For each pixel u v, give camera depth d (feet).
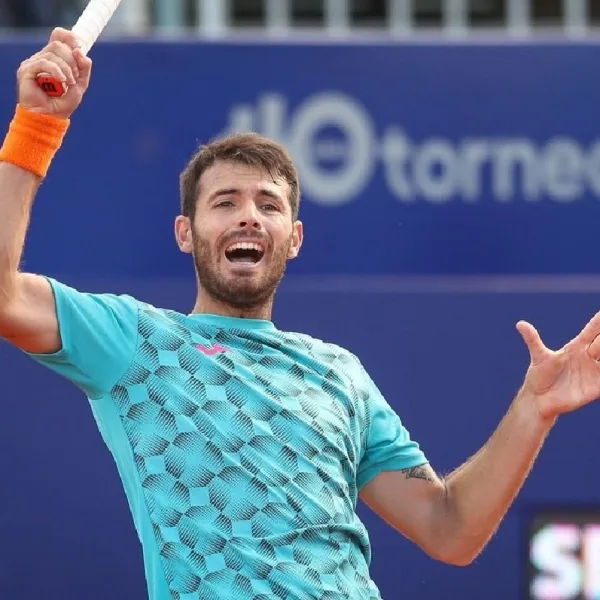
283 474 41.68
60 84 39.96
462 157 86.02
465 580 80.18
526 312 81.00
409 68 86.07
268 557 40.75
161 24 139.54
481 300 81.05
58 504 80.12
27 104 40.52
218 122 85.40
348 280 84.94
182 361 42.68
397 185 85.87
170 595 40.55
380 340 80.84
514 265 85.81
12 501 80.02
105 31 131.23
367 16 149.28
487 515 45.34
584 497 80.53
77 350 42.04
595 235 85.97
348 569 42.27
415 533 46.29
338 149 85.76
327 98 85.87
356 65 85.92
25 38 85.35
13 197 40.47
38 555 79.87
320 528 41.57
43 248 84.33
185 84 85.40
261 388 42.88
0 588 79.71
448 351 80.84
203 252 45.34
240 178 45.47
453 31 148.97
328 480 42.37
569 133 86.22
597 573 80.43
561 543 80.43
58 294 42.11
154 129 85.15
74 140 84.74
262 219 45.21
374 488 46.73
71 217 84.53
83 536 80.07
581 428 80.53
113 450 42.70
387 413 46.65
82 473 80.28
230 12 147.33
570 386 44.29
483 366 80.84
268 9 147.74
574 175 86.12
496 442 45.19
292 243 48.52
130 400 42.16
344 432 43.55
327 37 85.97
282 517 41.22
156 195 84.89
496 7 148.97
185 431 41.65
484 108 86.22
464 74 86.07
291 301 81.05
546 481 80.59
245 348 43.93
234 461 41.42
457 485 45.98
